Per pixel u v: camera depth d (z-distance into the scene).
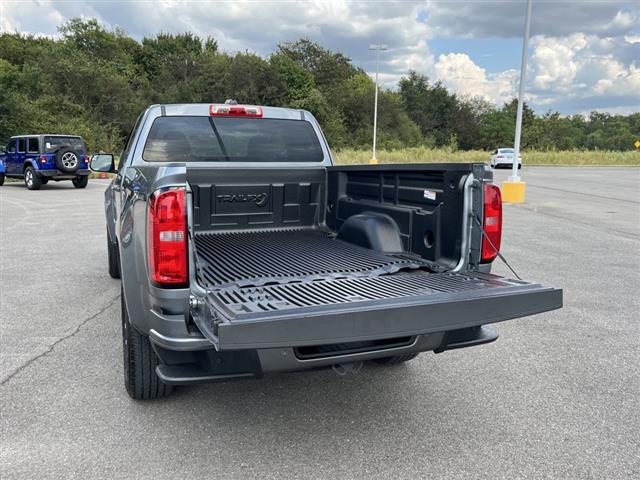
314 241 4.37
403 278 3.21
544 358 4.40
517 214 13.33
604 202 16.02
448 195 3.38
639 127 110.88
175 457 2.91
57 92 45.19
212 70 59.16
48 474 2.73
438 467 2.85
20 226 11.03
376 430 3.23
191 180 4.48
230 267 3.52
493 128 83.88
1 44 62.25
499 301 2.77
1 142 33.19
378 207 4.14
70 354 4.31
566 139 83.38
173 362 2.84
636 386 3.88
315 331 2.40
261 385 3.86
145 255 2.82
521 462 2.90
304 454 2.96
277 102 58.31
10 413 3.36
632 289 6.53
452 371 4.14
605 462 2.91
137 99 49.09
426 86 86.44
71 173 19.25
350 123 65.94
